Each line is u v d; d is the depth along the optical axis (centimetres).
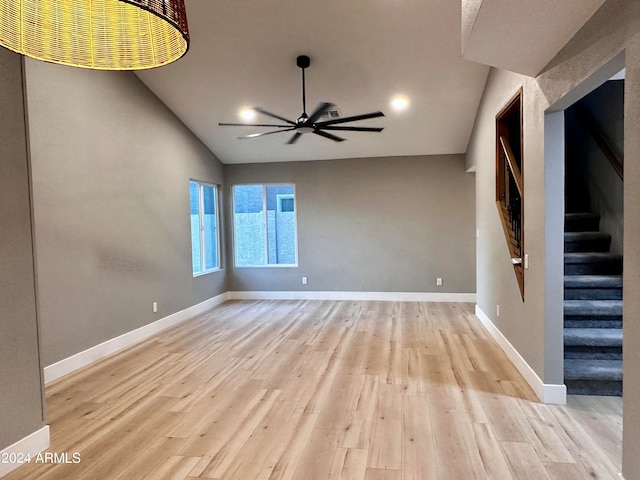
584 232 432
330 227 730
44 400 250
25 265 241
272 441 254
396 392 324
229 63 462
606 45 198
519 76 347
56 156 372
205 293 666
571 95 249
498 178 433
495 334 459
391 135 626
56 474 224
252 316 612
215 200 736
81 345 398
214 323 570
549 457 230
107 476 221
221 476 219
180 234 587
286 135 633
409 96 516
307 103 537
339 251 729
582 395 311
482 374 358
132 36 150
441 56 441
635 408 178
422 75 475
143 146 502
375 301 713
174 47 143
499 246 431
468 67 458
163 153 546
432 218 698
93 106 420
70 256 387
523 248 342
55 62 142
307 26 402
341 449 243
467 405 297
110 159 443
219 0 372
